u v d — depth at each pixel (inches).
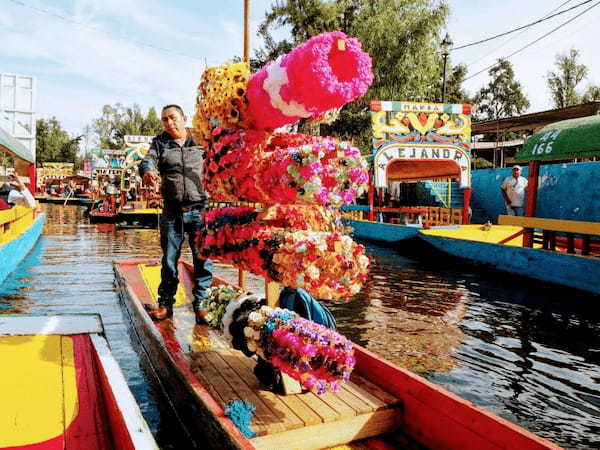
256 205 128.2
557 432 152.3
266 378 136.3
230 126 126.7
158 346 160.6
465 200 607.2
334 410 124.0
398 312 283.3
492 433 104.6
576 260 334.0
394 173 739.4
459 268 436.8
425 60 979.9
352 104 1030.4
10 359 146.9
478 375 193.2
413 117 588.1
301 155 107.3
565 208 530.6
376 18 954.7
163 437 139.7
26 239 461.1
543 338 238.5
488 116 1740.9
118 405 104.6
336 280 112.6
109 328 239.6
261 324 119.8
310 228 130.3
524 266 378.6
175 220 193.9
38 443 107.0
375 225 621.6
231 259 130.3
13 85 645.3
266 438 113.7
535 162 396.2
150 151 187.0
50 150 2977.4
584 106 676.1
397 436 127.0
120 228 794.8
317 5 1002.1
